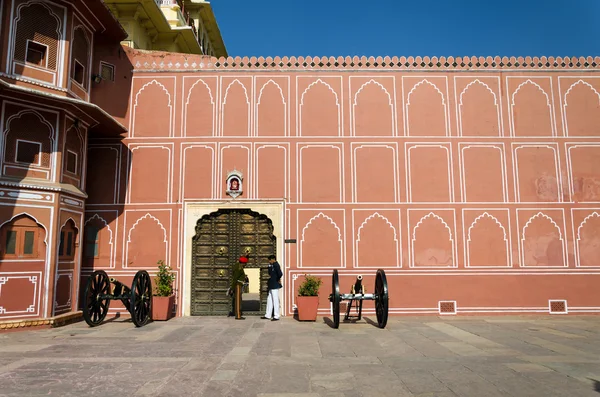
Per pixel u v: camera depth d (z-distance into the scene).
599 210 8.81
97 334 6.66
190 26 16.03
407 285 8.57
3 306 6.80
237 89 9.12
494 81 9.19
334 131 9.00
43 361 5.00
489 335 6.63
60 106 7.48
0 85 6.65
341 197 8.80
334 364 4.88
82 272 8.54
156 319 7.98
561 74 9.22
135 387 4.07
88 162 8.84
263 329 7.12
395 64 9.23
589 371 4.59
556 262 8.67
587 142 9.02
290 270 8.59
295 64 9.21
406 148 8.96
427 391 3.96
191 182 8.84
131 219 8.73
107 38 8.87
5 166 7.00
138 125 8.98
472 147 8.98
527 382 4.21
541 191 8.86
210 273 8.69
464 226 8.74
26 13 7.23
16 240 6.99
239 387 4.07
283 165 8.89
